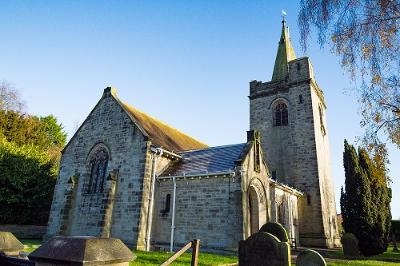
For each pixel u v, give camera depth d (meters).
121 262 4.06
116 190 22.19
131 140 22.97
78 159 25.75
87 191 24.14
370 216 27.28
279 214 26.92
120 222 21.11
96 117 26.00
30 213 29.75
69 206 23.89
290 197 30.08
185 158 24.47
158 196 22.06
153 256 15.18
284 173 35.19
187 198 20.95
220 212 19.39
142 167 21.59
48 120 55.88
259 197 22.14
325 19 12.57
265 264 11.52
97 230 21.75
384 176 18.09
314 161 33.72
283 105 38.28
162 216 21.44
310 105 35.84
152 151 22.33
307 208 32.47
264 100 39.69
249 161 21.22
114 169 22.98
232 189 19.48
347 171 29.38
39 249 4.02
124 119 24.05
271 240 11.57
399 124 15.71
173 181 21.73
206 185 20.53
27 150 31.41
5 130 38.81
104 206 21.42
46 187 30.77
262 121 38.94
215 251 18.52
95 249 3.81
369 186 28.33
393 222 45.72
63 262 3.69
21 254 6.36
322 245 30.36
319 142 36.03
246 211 19.06
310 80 36.47
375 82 14.05
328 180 37.53
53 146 54.31
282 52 42.44
